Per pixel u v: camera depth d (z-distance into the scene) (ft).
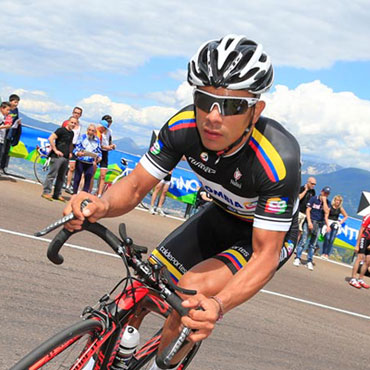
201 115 6.53
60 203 27.84
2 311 10.84
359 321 20.17
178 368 7.98
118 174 33.55
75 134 30.66
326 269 31.45
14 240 17.33
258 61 6.45
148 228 28.14
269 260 6.76
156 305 7.04
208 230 8.64
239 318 15.48
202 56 6.47
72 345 5.96
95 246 20.01
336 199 33.01
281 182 6.88
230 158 7.10
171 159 7.61
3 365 8.55
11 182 30.32
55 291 13.23
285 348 14.02
